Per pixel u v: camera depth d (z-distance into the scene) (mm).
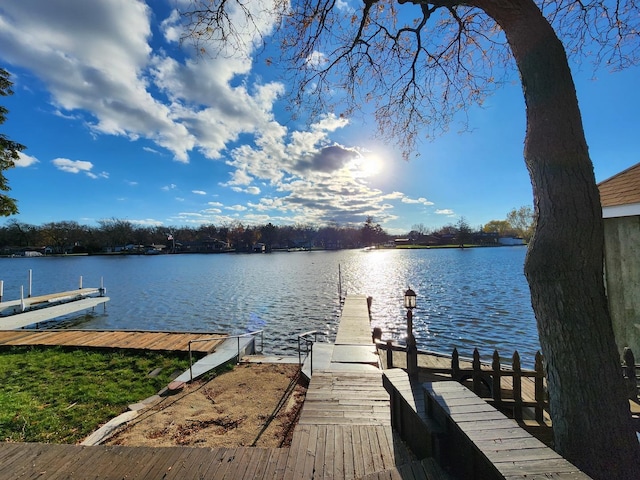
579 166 2146
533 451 1645
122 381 5695
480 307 15102
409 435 2814
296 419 4215
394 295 19000
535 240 2273
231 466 2541
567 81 2215
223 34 3771
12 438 3859
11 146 9672
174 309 16172
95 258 66125
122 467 2525
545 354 2258
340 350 6453
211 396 5047
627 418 2086
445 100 5043
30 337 8234
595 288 2121
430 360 6473
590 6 3709
